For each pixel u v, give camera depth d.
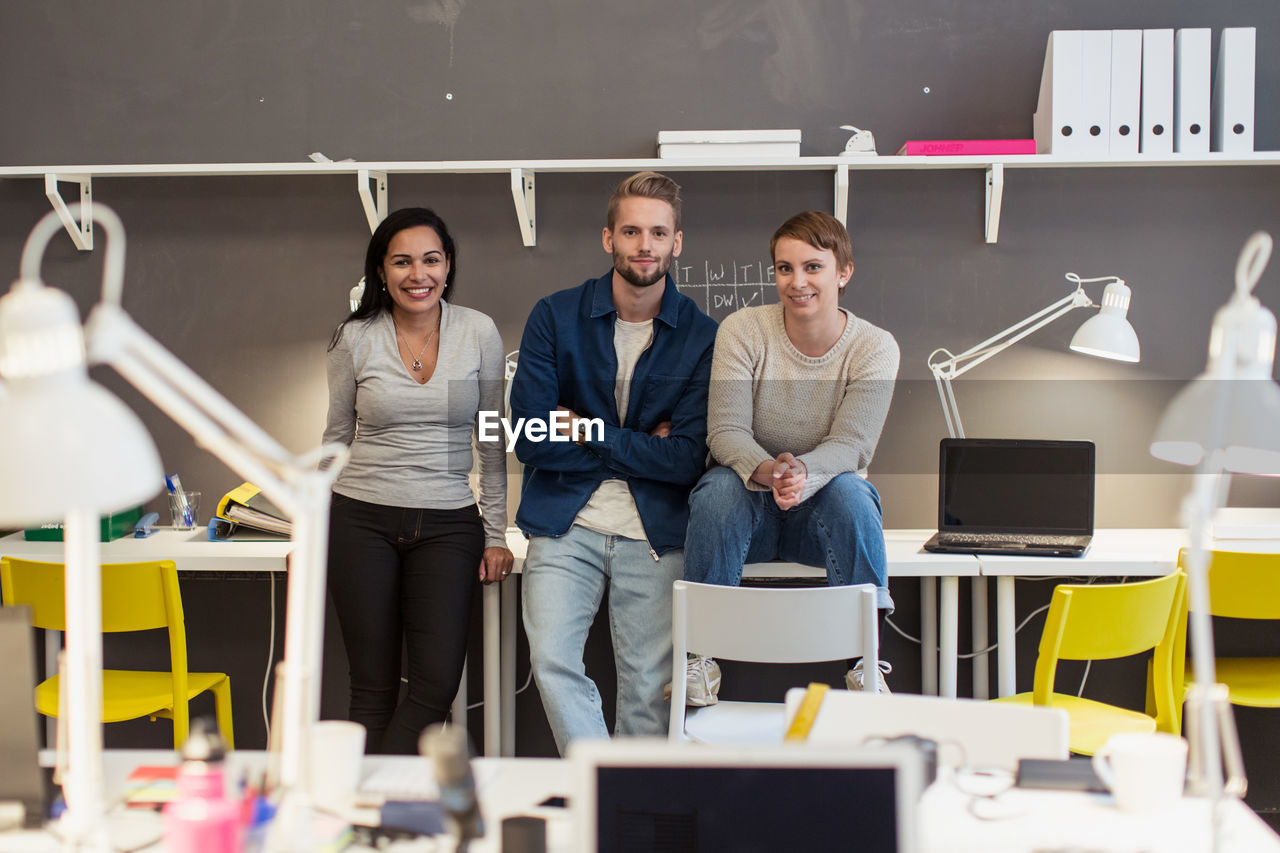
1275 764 2.94
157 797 1.25
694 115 3.07
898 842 0.95
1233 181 3.02
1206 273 3.04
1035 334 3.06
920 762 1.00
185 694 2.45
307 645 1.01
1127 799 1.21
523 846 1.08
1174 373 3.05
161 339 3.13
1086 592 2.14
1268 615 2.39
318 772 1.22
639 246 2.49
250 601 3.03
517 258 3.08
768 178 3.05
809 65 3.07
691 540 2.46
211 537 2.82
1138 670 2.96
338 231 3.10
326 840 1.14
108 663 3.05
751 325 2.55
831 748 0.97
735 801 0.97
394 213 2.54
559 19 3.07
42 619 2.40
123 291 3.13
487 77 3.08
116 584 2.37
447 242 2.59
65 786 1.11
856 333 2.53
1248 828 1.17
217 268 3.12
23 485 0.79
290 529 2.82
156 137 3.11
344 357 2.54
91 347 0.82
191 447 3.13
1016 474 2.76
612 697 2.97
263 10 3.09
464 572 2.52
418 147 3.09
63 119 3.11
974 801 1.25
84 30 3.10
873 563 2.42
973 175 3.04
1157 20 3.03
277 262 3.11
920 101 3.06
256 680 3.03
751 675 2.95
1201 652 1.01
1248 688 2.55
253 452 0.98
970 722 1.39
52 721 2.59
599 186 3.07
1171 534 2.93
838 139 3.07
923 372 3.08
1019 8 3.04
